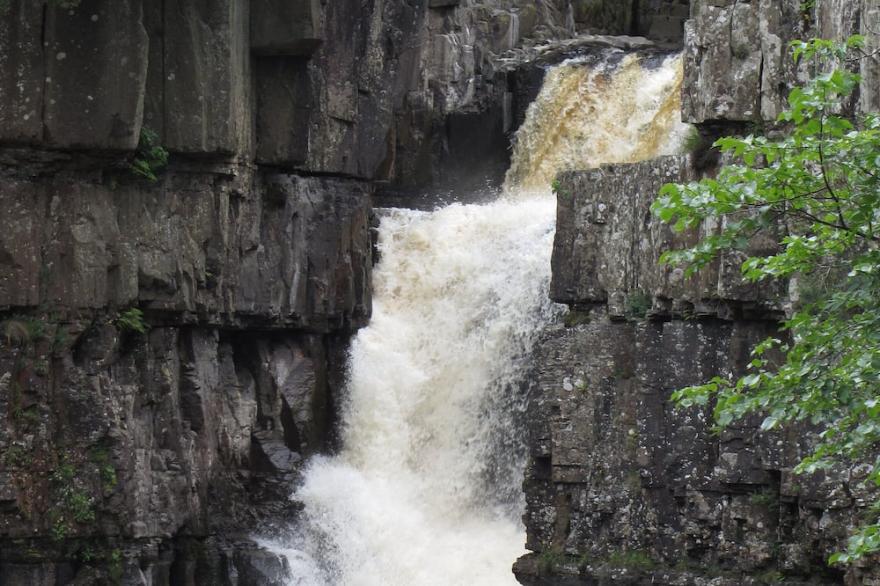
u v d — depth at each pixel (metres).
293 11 42.09
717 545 37.53
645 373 38.97
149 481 39.34
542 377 40.88
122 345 39.56
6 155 37.31
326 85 45.56
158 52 39.62
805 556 35.66
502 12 59.81
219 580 40.81
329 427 46.03
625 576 38.53
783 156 23.98
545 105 56.22
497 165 56.56
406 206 55.00
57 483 37.41
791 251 24.03
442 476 45.09
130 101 37.56
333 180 46.56
